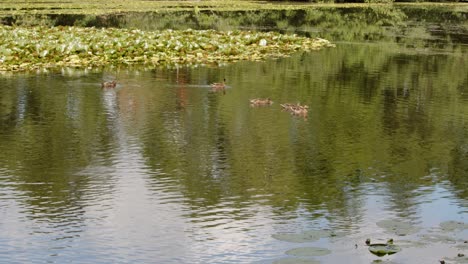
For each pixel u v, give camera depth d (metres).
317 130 13.96
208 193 10.27
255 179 10.95
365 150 12.61
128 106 15.91
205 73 20.58
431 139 13.43
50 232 8.91
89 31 28.56
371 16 42.38
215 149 12.53
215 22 37.34
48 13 40.94
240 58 23.92
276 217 9.38
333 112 15.61
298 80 19.56
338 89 18.38
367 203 9.91
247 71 21.06
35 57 22.77
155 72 20.75
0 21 35.88
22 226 9.09
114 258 8.22
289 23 37.53
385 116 15.30
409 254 8.15
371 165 11.72
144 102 16.33
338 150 12.59
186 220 9.29
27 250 8.41
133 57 23.56
